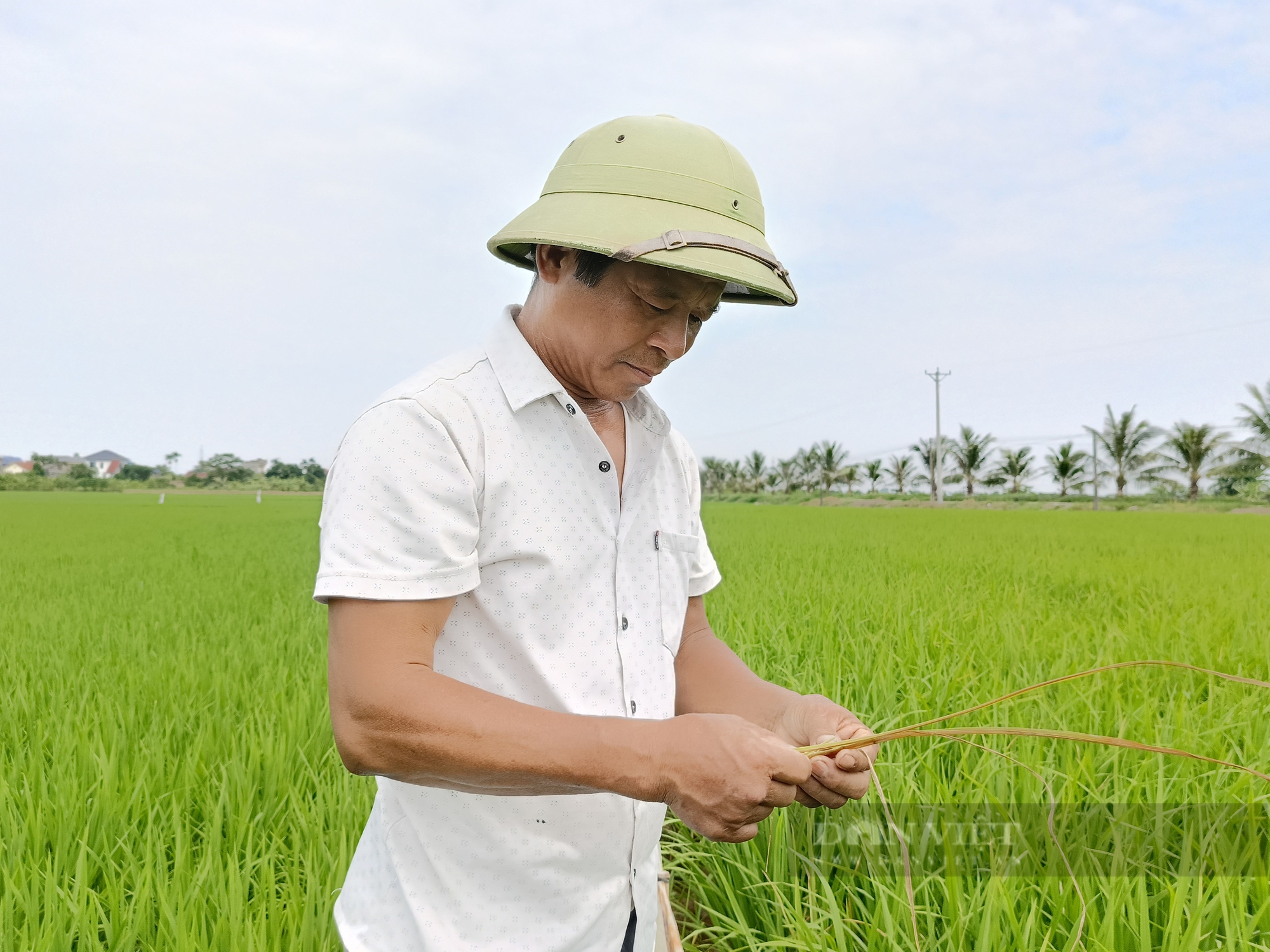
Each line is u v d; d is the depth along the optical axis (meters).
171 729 4.04
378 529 1.05
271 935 2.43
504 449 1.16
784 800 1.04
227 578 10.22
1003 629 5.52
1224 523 24.86
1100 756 3.29
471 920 1.21
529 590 1.18
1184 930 2.36
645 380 1.22
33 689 4.71
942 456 66.75
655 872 1.40
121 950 2.37
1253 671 4.75
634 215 1.09
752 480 91.25
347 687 1.03
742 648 5.34
